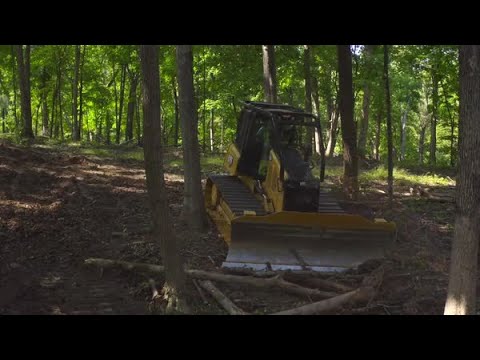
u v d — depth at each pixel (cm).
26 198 1129
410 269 783
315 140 2450
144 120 624
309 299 697
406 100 2203
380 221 855
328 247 837
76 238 922
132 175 1475
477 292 689
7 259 816
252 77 1900
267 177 917
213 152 2264
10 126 4075
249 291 721
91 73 2927
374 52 1552
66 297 693
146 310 651
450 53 1775
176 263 658
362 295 665
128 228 986
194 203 953
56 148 1927
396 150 3847
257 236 825
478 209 516
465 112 505
